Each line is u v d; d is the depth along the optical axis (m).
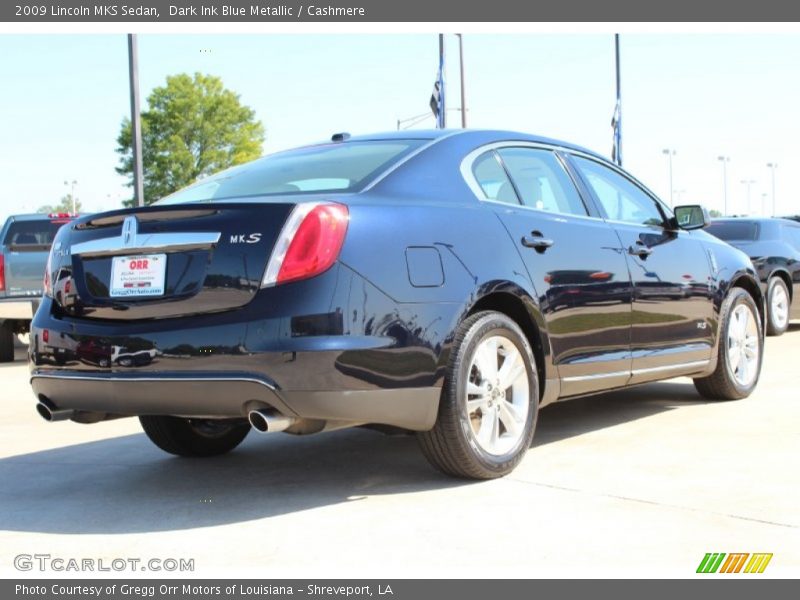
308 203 3.50
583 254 4.55
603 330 4.62
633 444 4.66
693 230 5.48
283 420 3.45
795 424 5.07
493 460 3.98
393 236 3.66
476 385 3.94
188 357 3.49
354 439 5.22
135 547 3.28
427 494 3.85
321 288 3.43
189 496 4.00
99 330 3.71
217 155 57.16
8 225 11.77
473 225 4.03
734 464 4.17
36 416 6.44
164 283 3.63
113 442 5.32
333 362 3.41
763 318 6.28
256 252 3.47
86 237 3.89
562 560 2.98
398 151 4.17
